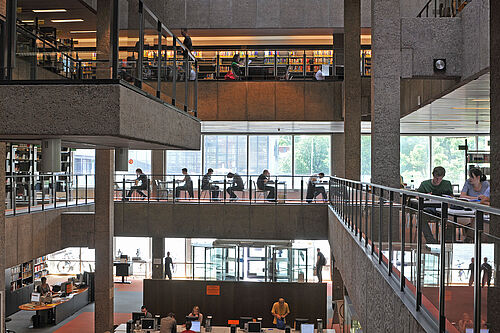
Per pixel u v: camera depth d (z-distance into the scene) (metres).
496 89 3.75
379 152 10.20
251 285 16.44
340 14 19.95
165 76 7.00
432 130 22.89
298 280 17.34
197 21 20.16
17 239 13.62
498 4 3.70
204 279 17.77
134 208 17.48
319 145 24.25
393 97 10.27
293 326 16.12
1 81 5.14
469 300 2.60
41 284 17.88
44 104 5.10
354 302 7.24
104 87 5.06
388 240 4.99
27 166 16.94
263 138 24.31
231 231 17.12
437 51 10.33
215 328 14.58
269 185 17.12
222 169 24.31
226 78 18.25
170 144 7.17
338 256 10.69
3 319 7.37
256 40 22.02
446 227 3.02
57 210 16.23
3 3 5.21
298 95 18.16
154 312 16.66
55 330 16.23
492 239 2.29
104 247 15.44
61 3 16.88
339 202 11.62
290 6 20.06
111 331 15.34
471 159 14.72
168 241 24.78
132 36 5.63
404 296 4.05
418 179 24.64
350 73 15.11
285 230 16.89
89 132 5.07
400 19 10.42
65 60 5.15
